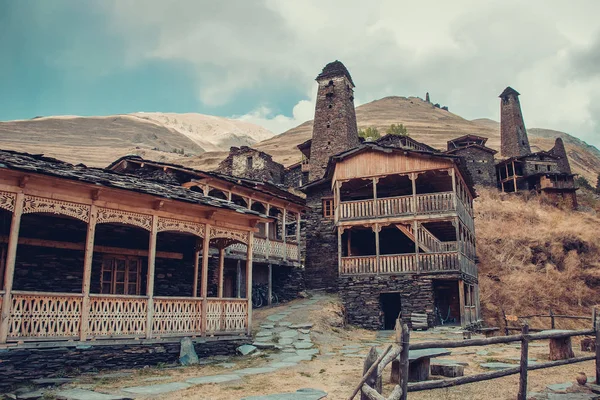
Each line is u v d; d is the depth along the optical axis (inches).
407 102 5541.3
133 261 626.8
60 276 547.5
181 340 510.3
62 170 454.0
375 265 947.3
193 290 637.9
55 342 415.8
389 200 962.7
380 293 930.7
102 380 402.6
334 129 1631.4
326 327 769.6
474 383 371.9
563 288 1278.3
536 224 1592.0
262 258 961.5
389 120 4443.9
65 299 429.4
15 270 514.0
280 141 4106.8
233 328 573.9
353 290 949.2
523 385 311.0
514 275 1317.7
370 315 922.1
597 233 1512.1
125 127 5802.2
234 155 2023.9
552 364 335.6
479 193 1876.2
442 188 1087.0
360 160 1004.6
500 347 590.6
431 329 847.7
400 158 970.7
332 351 597.3
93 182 442.6
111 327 457.4
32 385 379.2
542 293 1255.5
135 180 553.9
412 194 1006.4
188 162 3405.5
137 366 468.8
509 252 1418.6
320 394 342.3
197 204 533.6
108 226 585.6
